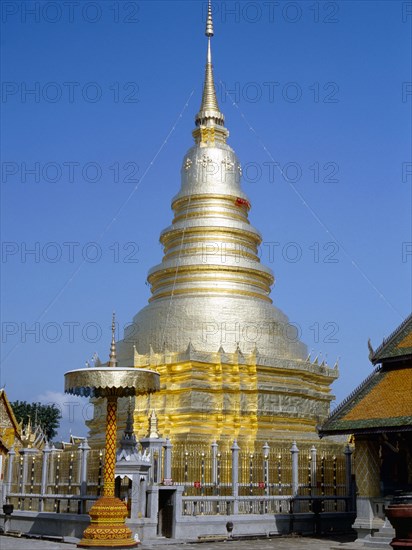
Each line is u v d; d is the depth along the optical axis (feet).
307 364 174.91
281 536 124.47
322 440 166.40
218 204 192.03
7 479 143.95
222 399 161.89
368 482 110.11
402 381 111.45
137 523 107.65
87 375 99.45
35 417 374.43
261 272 187.62
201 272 182.50
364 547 104.01
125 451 111.96
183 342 169.17
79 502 118.21
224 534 119.14
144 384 100.53
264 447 135.13
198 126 205.77
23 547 99.50
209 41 213.87
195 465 128.06
